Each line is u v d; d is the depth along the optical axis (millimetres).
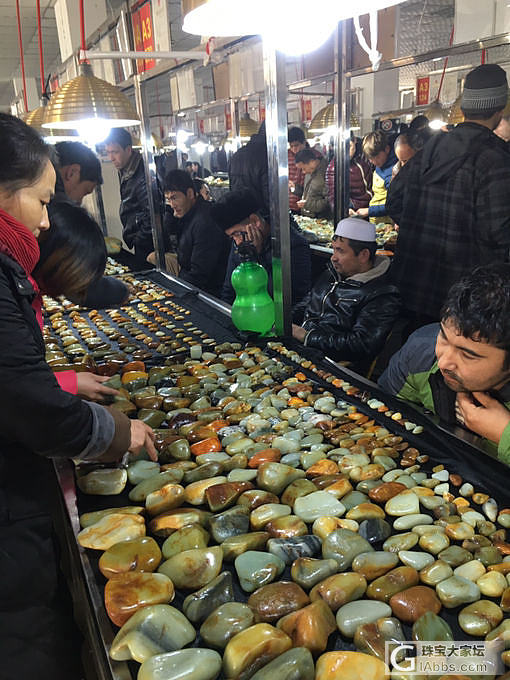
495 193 2055
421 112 4723
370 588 682
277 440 1041
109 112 1780
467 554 738
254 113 7230
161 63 2322
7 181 746
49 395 719
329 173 4543
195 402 1247
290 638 608
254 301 1719
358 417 1149
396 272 2441
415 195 2312
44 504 889
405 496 852
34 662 885
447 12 5883
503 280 865
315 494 861
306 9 878
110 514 827
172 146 7648
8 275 744
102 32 3463
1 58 10117
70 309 2158
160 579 690
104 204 4527
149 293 2369
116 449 831
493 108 2100
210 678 566
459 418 1097
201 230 2922
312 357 1541
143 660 592
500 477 900
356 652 583
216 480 909
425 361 1176
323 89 5754
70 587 1205
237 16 888
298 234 2504
